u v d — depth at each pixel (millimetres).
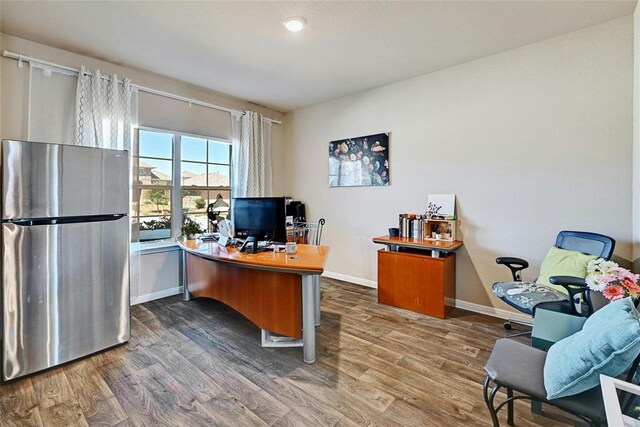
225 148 4344
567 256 2365
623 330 1058
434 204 3424
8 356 2008
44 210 2123
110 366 2219
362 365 2223
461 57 3064
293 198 5016
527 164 2859
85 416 1718
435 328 2822
